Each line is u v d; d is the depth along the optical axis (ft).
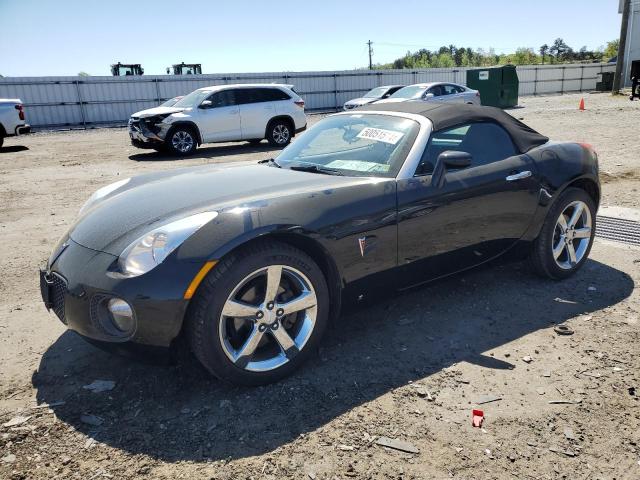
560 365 9.55
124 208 9.81
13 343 10.87
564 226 13.32
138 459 7.36
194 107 44.50
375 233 9.91
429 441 7.60
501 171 11.83
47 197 26.99
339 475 6.98
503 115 12.93
